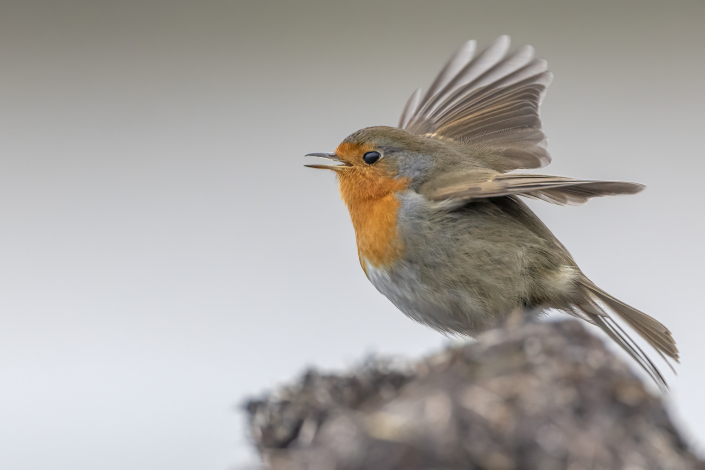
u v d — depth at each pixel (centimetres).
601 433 283
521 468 283
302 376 286
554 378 284
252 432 286
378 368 285
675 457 283
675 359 294
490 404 283
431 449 283
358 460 283
